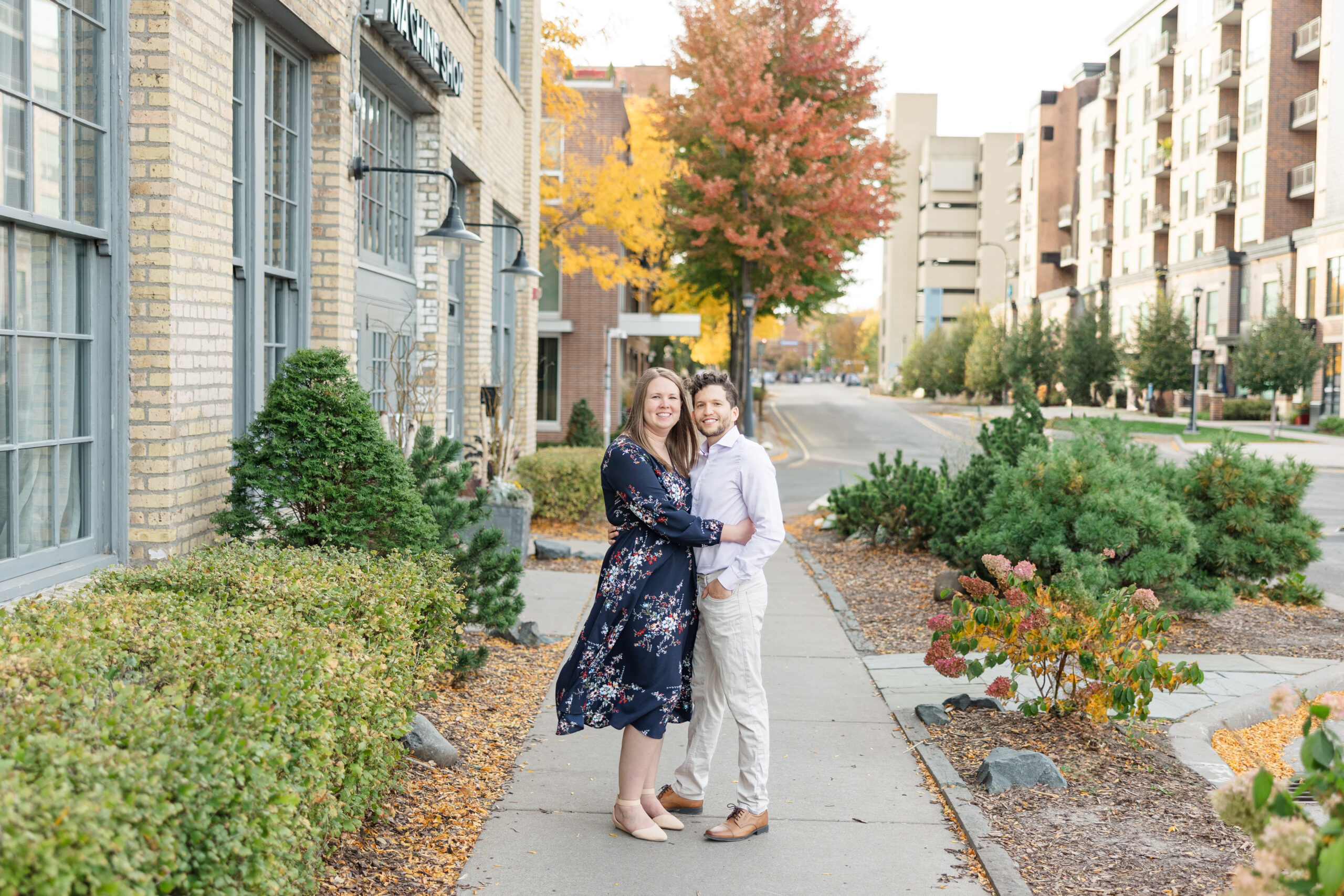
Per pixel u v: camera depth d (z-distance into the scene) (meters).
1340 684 6.98
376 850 3.88
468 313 13.59
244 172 6.98
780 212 24.66
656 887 3.73
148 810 2.23
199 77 5.67
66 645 3.08
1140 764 5.07
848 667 7.08
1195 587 8.74
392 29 9.00
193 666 3.09
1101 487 8.02
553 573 10.36
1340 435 35.03
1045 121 69.56
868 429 40.75
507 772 4.88
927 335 89.81
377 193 10.32
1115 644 5.49
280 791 2.72
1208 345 47.94
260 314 7.16
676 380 4.24
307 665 3.25
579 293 27.52
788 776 4.92
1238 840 4.18
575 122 24.56
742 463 4.26
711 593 4.20
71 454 5.12
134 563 5.35
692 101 25.25
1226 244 48.47
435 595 4.94
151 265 5.32
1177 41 52.56
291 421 5.54
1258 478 9.30
